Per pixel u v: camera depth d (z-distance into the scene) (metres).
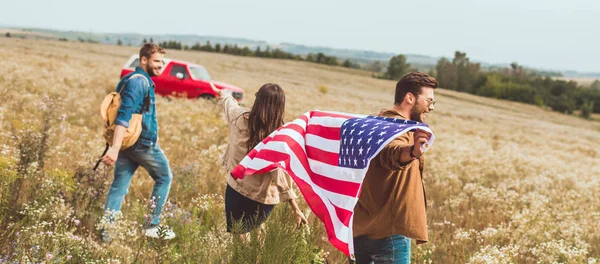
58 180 5.05
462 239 5.61
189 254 4.14
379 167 3.11
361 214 3.25
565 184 12.48
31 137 5.54
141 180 6.41
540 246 5.66
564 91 121.38
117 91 4.76
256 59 106.06
